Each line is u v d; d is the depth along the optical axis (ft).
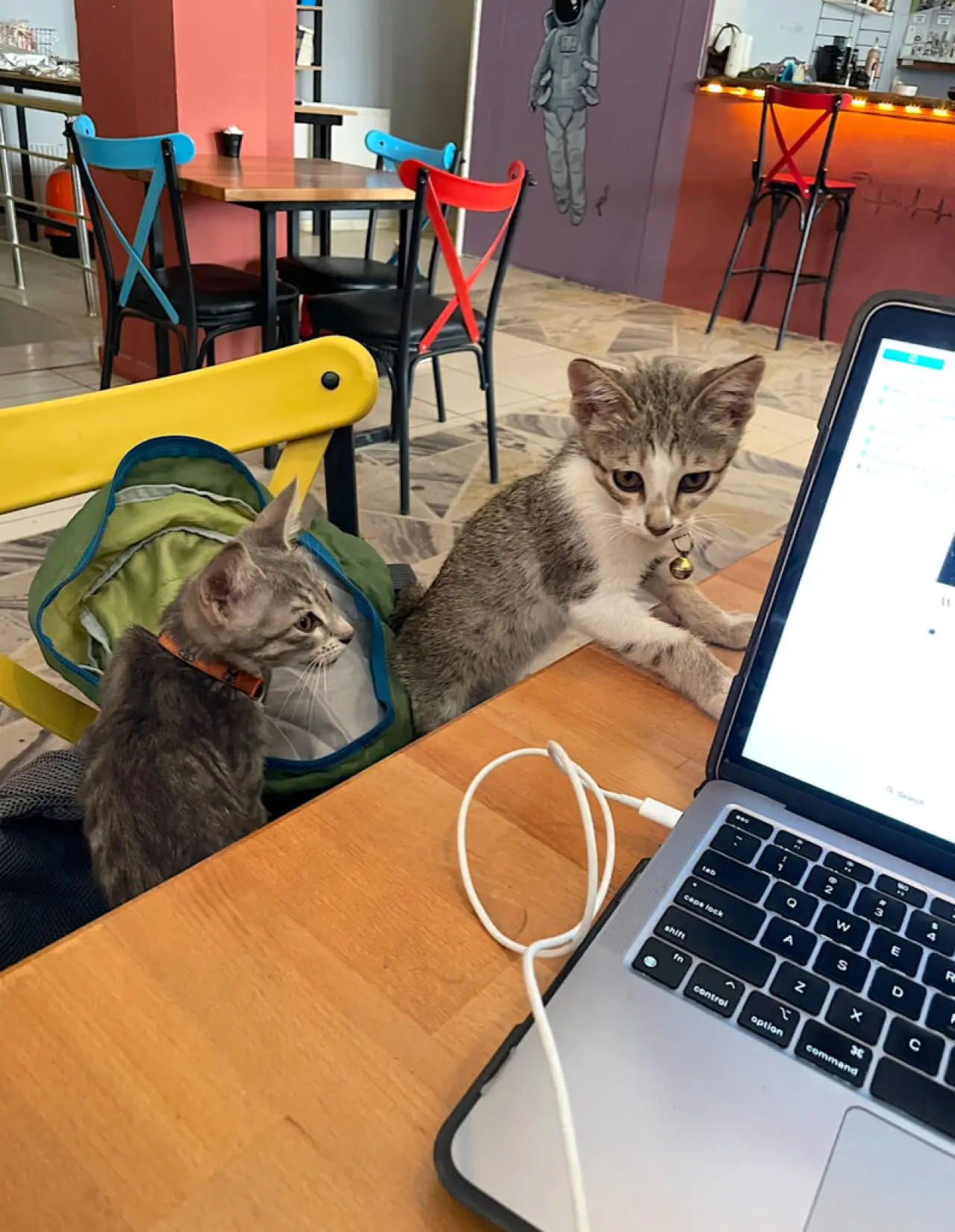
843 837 1.82
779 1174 1.29
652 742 2.36
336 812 1.98
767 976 1.55
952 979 1.56
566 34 17.40
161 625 3.38
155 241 9.20
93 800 3.08
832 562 1.82
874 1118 1.37
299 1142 1.33
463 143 19.62
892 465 1.75
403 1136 1.35
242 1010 1.51
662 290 18.03
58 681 5.78
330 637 3.58
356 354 3.44
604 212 18.25
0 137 15.47
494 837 1.96
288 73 10.34
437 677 4.38
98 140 7.83
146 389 3.08
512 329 15.15
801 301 16.33
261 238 8.26
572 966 1.56
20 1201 1.22
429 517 8.66
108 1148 1.29
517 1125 1.31
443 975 1.62
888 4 18.80
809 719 1.86
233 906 1.71
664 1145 1.31
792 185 14.56
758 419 11.93
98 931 1.63
